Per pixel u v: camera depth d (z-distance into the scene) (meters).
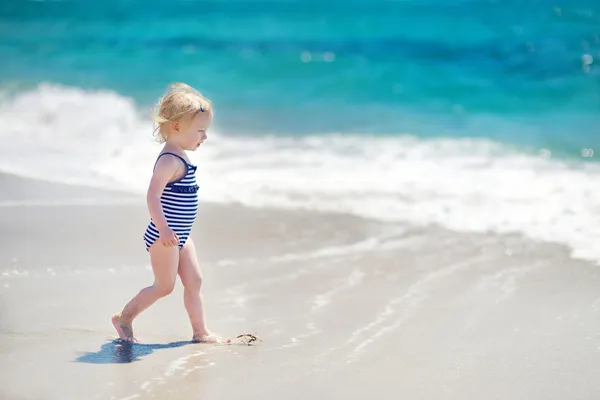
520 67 24.53
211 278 8.37
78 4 44.16
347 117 19.62
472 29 30.97
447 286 8.16
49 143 15.97
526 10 31.33
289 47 30.80
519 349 6.39
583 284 8.17
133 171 13.73
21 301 7.41
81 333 6.60
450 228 10.45
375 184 12.88
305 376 5.74
